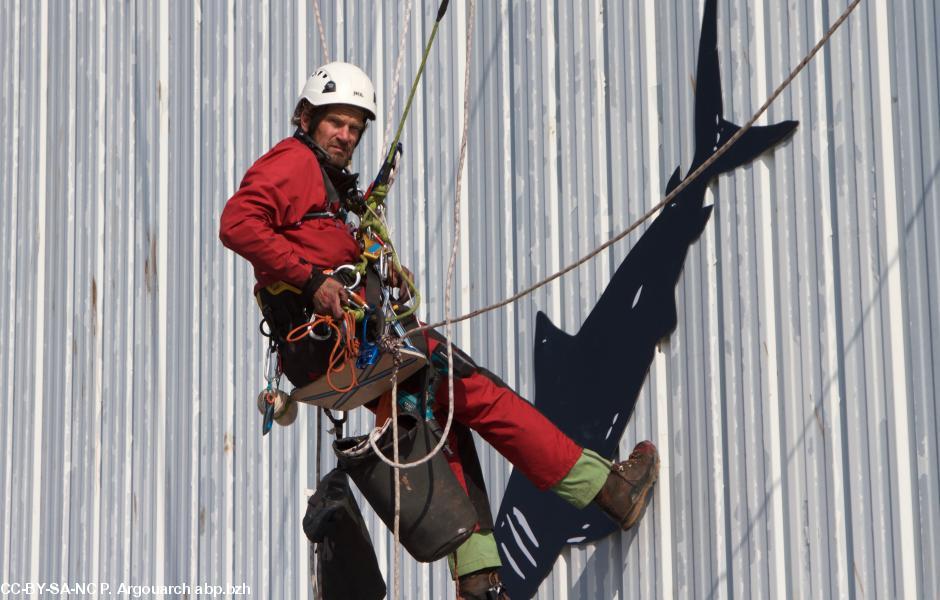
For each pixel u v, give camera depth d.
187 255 23.66
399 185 20.56
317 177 15.30
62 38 26.39
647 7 17.62
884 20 15.41
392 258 15.78
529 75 18.94
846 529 15.26
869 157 15.39
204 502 22.89
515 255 18.89
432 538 15.54
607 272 17.81
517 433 16.22
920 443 14.73
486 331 19.17
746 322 16.31
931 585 14.54
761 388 16.09
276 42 22.67
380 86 21.02
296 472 21.62
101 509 24.69
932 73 14.96
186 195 23.81
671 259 17.14
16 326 26.67
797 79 16.08
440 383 16.16
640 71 17.66
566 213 18.30
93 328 25.17
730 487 16.30
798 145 16.02
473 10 19.80
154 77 24.61
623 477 16.52
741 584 16.09
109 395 24.78
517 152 19.00
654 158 17.42
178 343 23.66
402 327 15.59
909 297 14.95
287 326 15.54
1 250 27.08
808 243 15.84
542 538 18.25
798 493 15.66
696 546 16.58
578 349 18.03
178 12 24.34
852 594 15.15
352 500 16.62
